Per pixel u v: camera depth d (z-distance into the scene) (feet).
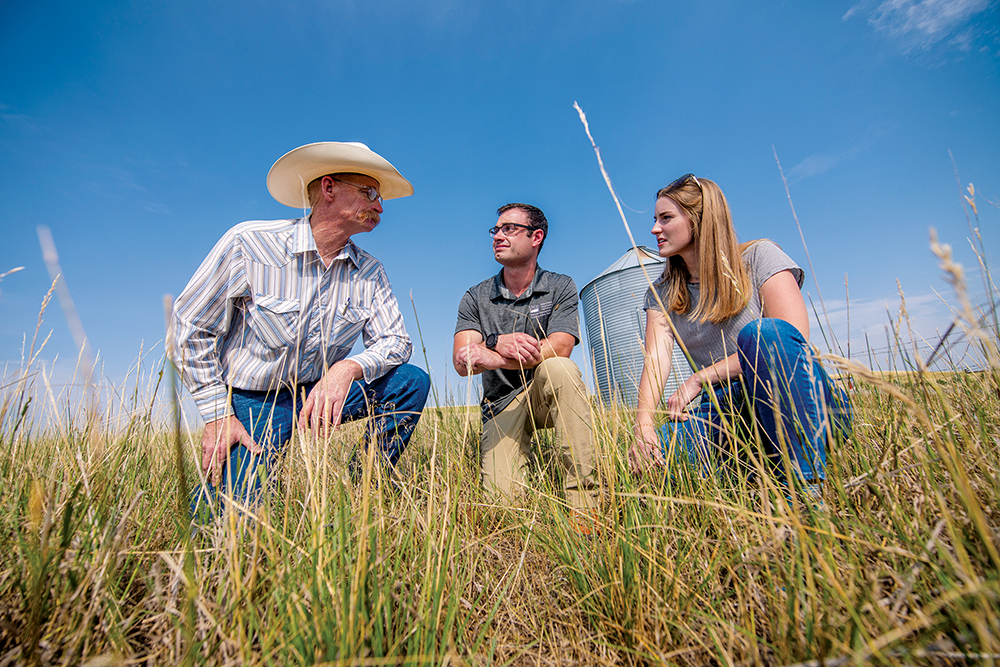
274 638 3.10
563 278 10.44
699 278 7.97
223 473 6.50
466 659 3.36
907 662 2.59
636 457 5.96
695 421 5.76
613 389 5.91
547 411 8.97
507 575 4.63
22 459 5.40
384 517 4.58
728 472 5.42
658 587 3.85
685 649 3.25
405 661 2.95
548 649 3.73
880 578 3.47
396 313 9.23
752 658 3.03
